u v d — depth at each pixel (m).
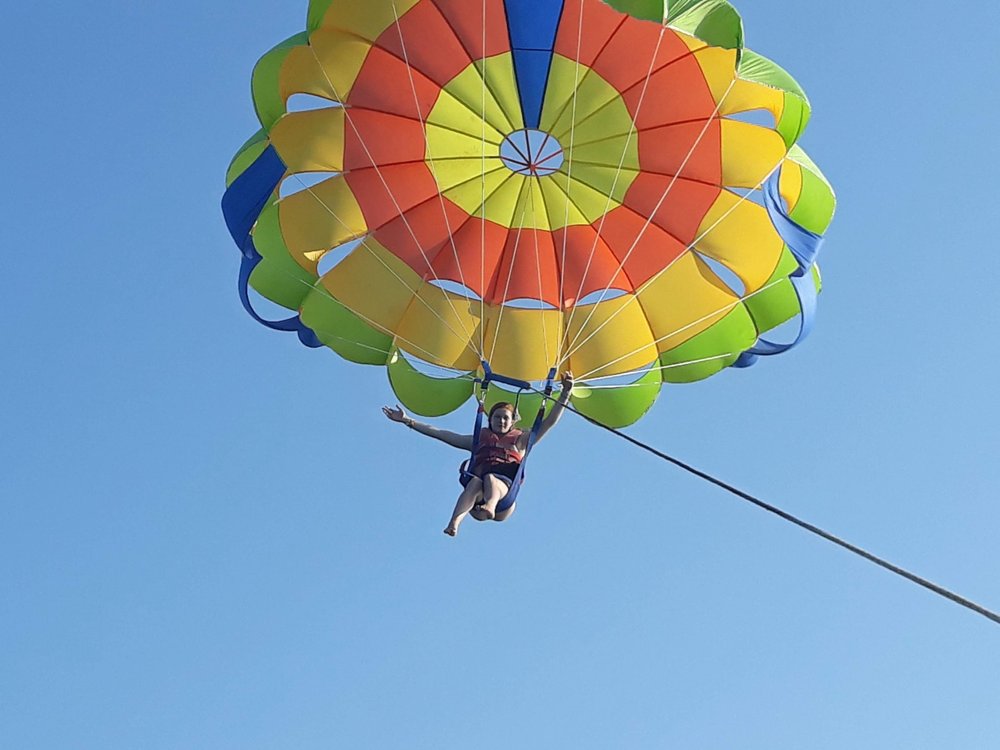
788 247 9.03
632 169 9.97
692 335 10.21
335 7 9.11
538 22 9.50
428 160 10.02
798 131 9.09
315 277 10.09
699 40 8.39
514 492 8.94
